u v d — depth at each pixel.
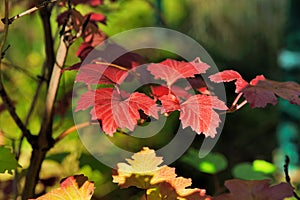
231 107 1.04
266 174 1.28
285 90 1.02
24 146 1.64
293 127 3.04
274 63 3.32
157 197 1.01
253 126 3.19
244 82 1.03
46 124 1.14
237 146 3.09
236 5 3.22
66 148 1.53
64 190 1.01
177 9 3.13
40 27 1.95
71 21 1.13
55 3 1.20
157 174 1.03
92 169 1.64
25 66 1.98
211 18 3.22
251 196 1.03
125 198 1.76
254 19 3.27
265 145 3.10
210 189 2.21
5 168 1.02
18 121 1.12
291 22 3.27
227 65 3.27
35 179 1.16
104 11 1.41
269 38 3.30
